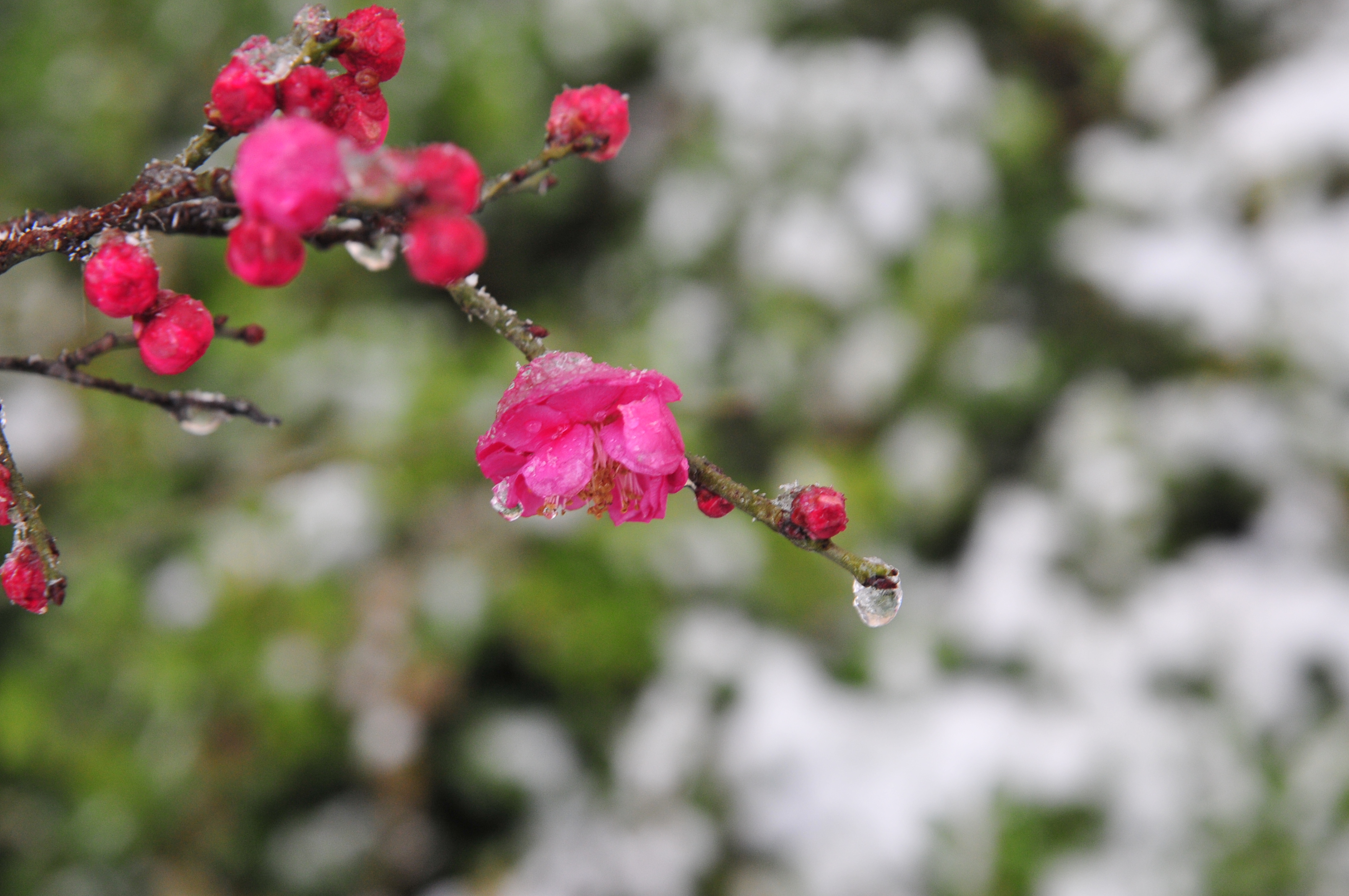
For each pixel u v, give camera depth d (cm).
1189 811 341
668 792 351
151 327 105
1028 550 387
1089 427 399
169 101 414
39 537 105
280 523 346
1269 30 478
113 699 339
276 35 397
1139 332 431
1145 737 350
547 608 341
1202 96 457
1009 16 455
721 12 435
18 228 101
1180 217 433
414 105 395
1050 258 431
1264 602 378
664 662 354
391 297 409
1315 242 412
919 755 353
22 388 388
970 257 396
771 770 354
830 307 397
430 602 340
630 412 105
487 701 362
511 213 427
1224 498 407
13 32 423
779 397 398
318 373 376
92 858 341
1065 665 368
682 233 416
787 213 404
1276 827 337
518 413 107
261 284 89
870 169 405
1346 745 351
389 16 108
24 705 332
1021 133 418
